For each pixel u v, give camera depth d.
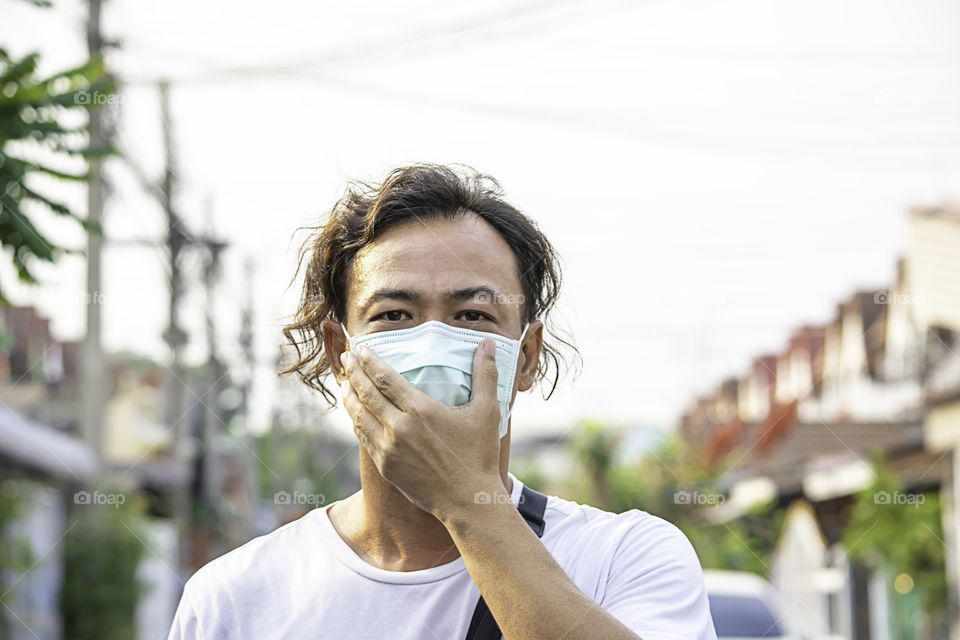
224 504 17.44
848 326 17.19
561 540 1.80
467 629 1.72
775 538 18.42
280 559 1.84
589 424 22.64
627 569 1.77
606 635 1.50
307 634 1.75
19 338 10.80
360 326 1.84
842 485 14.56
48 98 3.88
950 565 12.33
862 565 15.34
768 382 22.67
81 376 10.48
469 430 1.64
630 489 22.59
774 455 18.62
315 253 2.00
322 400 2.19
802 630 8.48
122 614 10.60
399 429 1.63
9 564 8.91
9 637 8.86
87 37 7.73
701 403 24.22
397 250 1.82
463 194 1.86
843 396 17.59
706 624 1.76
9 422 9.46
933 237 12.68
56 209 4.00
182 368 11.65
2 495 9.29
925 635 12.88
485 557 1.57
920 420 13.67
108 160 4.17
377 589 1.76
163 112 9.07
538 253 1.98
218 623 1.80
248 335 12.97
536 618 1.51
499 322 1.83
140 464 16.45
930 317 13.12
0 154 3.86
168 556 13.55
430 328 1.77
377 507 1.81
